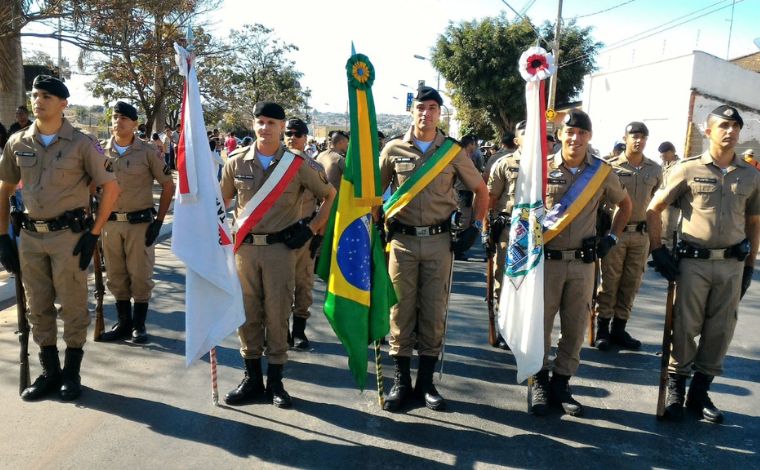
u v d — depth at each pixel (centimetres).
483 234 539
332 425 385
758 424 404
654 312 676
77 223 399
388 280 398
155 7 1141
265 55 3347
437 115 407
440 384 459
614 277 546
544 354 416
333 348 534
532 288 396
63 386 408
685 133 1766
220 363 484
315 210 584
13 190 404
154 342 527
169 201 534
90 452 342
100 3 1051
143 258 519
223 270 387
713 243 390
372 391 443
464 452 357
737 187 386
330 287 390
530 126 403
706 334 407
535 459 352
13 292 652
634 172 552
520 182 409
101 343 520
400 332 420
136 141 518
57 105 385
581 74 2931
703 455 362
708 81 1759
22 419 376
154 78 1838
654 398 443
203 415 392
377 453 352
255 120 401
